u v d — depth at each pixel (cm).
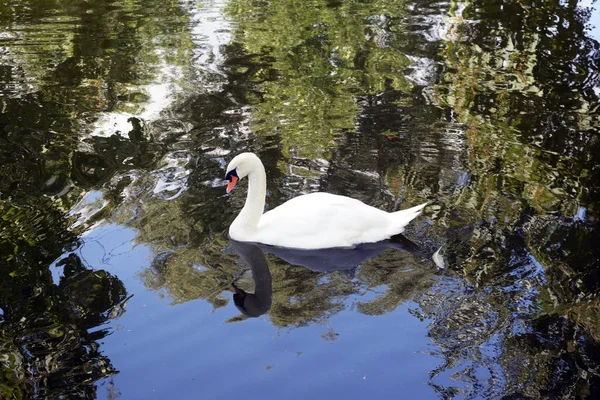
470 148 1016
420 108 1162
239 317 668
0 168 995
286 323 657
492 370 586
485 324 645
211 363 605
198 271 747
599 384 564
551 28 1558
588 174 930
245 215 814
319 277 737
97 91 1285
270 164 983
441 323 649
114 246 794
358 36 1562
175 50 1506
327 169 966
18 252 788
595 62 1340
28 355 615
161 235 818
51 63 1441
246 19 1734
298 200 825
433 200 878
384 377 582
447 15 1691
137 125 1132
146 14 1792
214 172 968
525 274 720
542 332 630
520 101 1177
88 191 926
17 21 1739
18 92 1290
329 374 588
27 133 1113
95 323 659
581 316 650
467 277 720
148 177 959
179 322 661
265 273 746
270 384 578
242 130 1102
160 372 594
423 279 720
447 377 579
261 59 1438
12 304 691
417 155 999
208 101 1225
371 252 783
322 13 1764
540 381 570
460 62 1372
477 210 852
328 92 1248
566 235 788
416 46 1477
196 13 1795
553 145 1017
